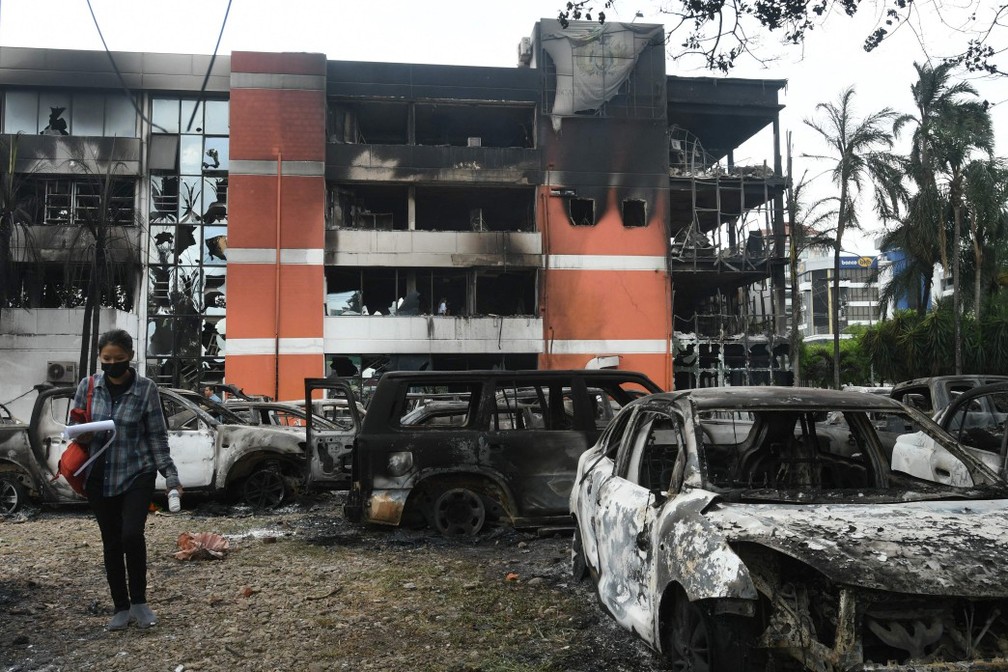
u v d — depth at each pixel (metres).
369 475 7.43
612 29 32.31
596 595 4.73
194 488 9.38
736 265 32.88
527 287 32.50
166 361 30.52
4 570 6.21
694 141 35.44
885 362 31.52
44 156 29.92
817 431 5.13
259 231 29.45
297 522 8.69
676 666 3.44
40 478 8.97
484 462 7.45
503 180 31.11
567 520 7.43
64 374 27.00
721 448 5.19
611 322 30.89
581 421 7.71
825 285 84.50
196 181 31.44
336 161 30.42
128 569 4.68
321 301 29.45
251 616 4.93
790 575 3.15
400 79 31.17
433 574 6.01
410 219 30.75
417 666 4.03
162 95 31.55
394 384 7.66
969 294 32.41
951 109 28.22
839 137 28.83
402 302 30.94
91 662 4.11
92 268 23.67
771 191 34.31
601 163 31.64
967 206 29.44
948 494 3.62
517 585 5.62
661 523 3.59
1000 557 2.97
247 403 10.64
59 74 30.67
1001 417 7.62
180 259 31.09
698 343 32.34
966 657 2.91
